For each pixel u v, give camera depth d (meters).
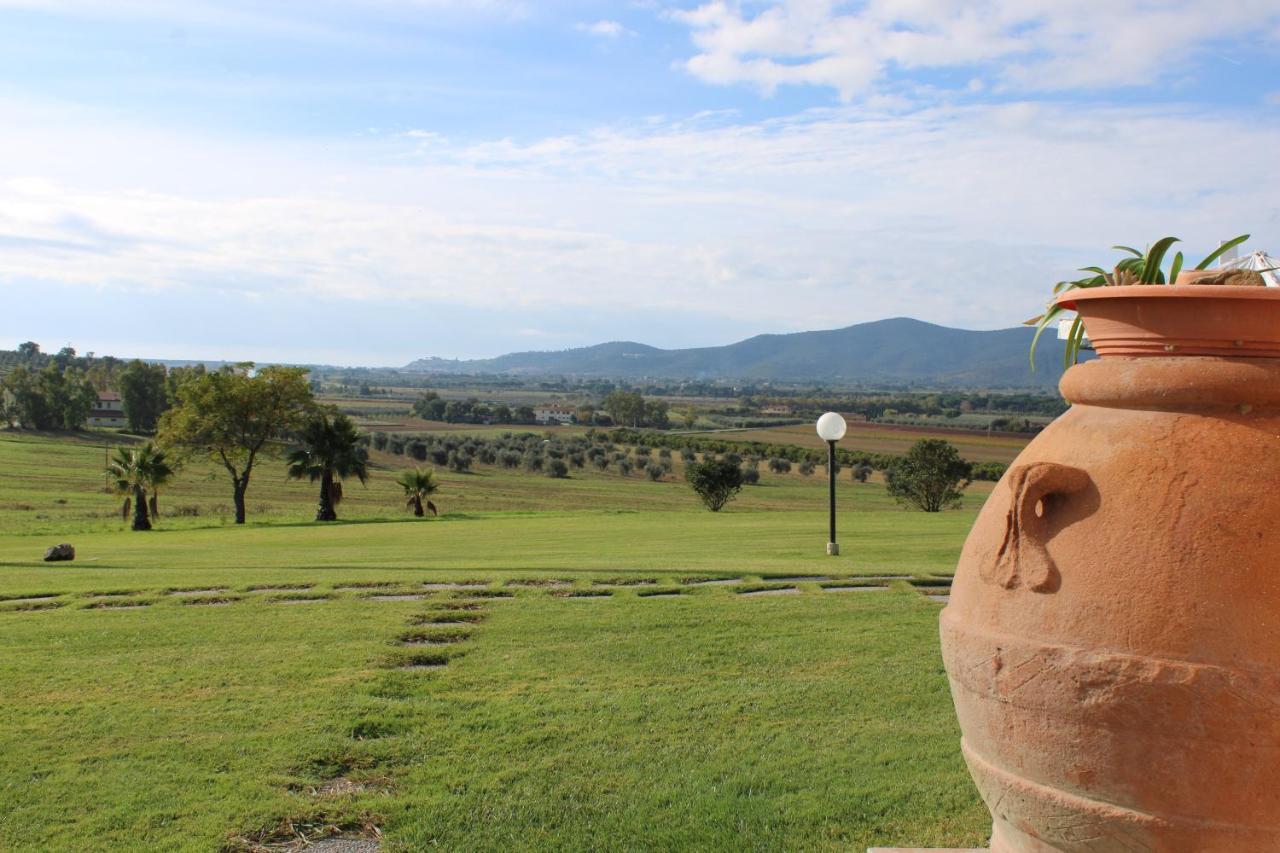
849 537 19.00
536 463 88.25
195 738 6.56
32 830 5.24
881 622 9.71
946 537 18.70
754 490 67.75
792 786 5.69
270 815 5.41
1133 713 3.19
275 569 14.88
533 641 9.12
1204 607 3.15
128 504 41.00
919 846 4.91
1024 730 3.48
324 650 8.91
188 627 9.96
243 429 45.00
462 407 150.50
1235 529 3.22
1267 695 3.07
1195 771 3.16
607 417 154.75
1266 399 3.43
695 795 5.59
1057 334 4.50
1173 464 3.35
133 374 99.69
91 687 7.77
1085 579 3.34
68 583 13.45
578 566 14.02
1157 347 3.53
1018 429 105.69
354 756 6.25
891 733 6.53
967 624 3.69
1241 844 3.15
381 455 93.88
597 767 6.02
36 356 184.00
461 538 22.72
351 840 5.17
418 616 10.31
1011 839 3.80
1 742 6.51
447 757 6.21
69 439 92.00
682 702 7.21
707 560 14.84
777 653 8.55
